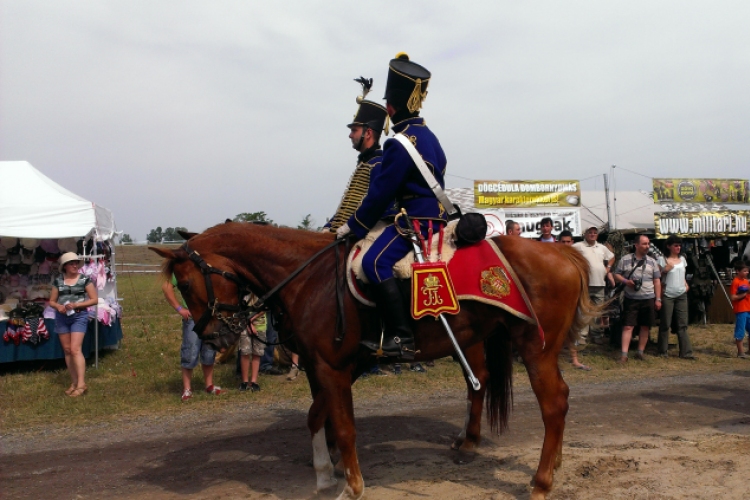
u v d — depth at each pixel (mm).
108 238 10789
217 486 4625
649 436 5676
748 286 9898
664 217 13070
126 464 5148
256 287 4512
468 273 4156
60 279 7777
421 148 4215
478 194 13992
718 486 4289
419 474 4785
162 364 9586
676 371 8984
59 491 4555
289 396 7559
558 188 14289
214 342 4414
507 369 4805
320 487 4426
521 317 4164
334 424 4195
